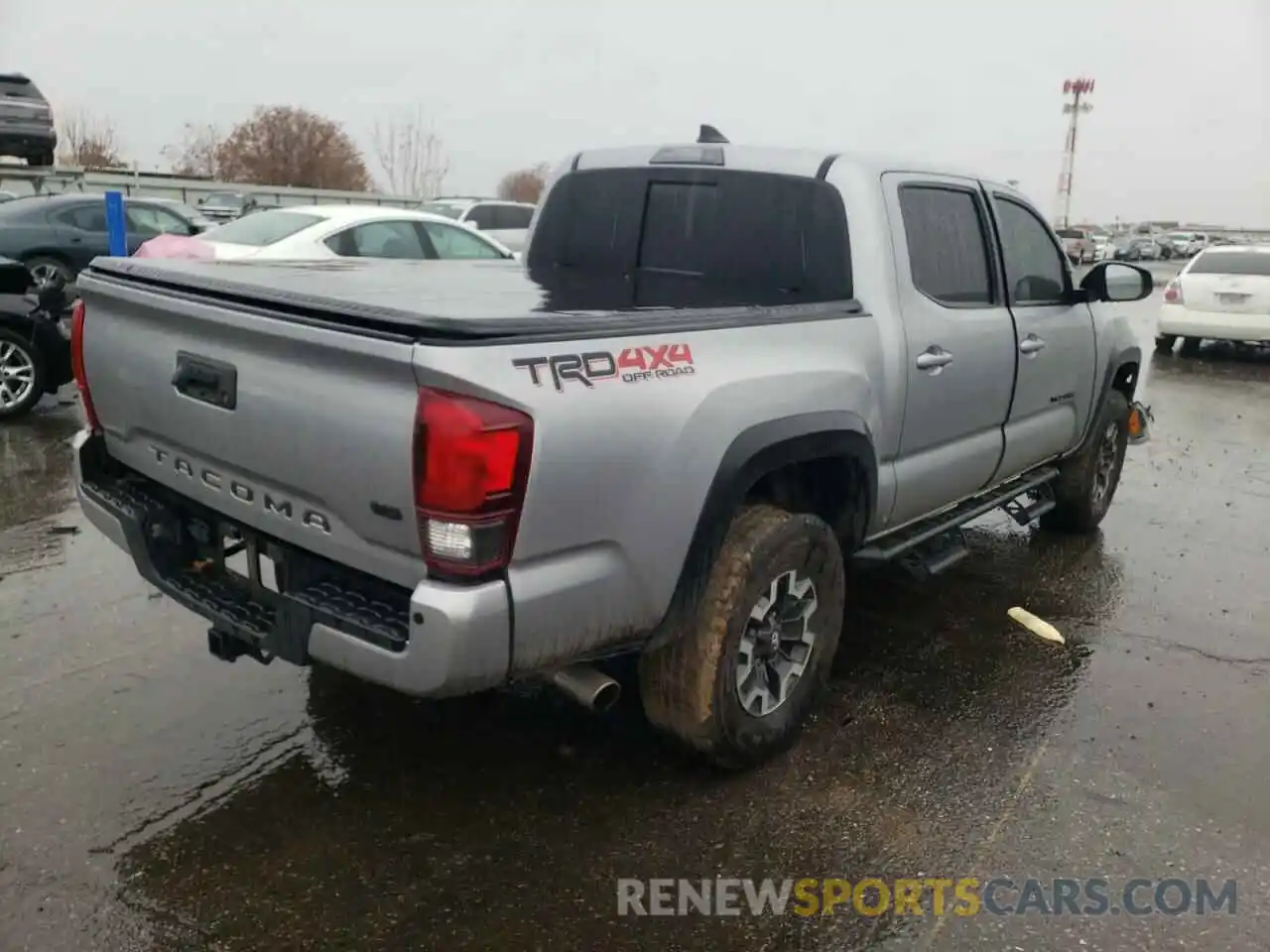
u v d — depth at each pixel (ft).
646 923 8.98
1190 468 26.50
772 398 10.31
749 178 13.28
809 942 8.85
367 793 10.67
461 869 9.57
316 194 111.14
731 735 10.78
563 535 8.70
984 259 14.65
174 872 9.37
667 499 9.38
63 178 58.90
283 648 9.43
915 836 10.33
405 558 8.59
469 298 10.37
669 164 14.14
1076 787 11.27
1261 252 48.34
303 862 9.57
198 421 9.95
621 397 8.93
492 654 8.46
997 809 10.82
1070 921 9.21
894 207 12.71
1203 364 46.42
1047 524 20.42
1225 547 19.92
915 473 13.37
